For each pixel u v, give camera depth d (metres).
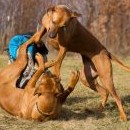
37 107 11.11
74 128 11.19
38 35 11.92
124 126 11.55
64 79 19.08
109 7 30.56
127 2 30.72
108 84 12.53
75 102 14.26
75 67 22.92
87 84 13.36
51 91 11.02
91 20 30.03
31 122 11.30
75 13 11.82
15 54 12.92
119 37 29.61
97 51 12.77
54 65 12.14
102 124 11.64
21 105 11.42
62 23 11.63
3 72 11.87
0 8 30.28
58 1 29.53
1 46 29.47
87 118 12.08
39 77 11.39
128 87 17.45
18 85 12.14
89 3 29.97
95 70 13.09
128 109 13.66
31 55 12.15
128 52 29.12
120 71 21.69
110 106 13.71
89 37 12.79
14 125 11.20
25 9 29.84
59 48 12.48
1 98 11.68
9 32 29.78
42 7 29.56
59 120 11.61
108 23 29.98
